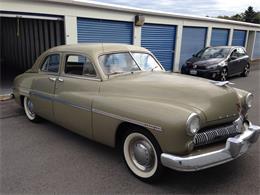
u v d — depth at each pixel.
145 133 3.13
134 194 3.07
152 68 4.49
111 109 3.43
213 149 3.03
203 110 3.05
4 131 5.05
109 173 3.51
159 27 12.62
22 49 13.02
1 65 14.63
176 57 13.95
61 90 4.36
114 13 10.20
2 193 3.09
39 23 10.87
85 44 4.47
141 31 11.71
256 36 21.94
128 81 3.67
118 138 3.60
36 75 5.12
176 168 2.86
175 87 3.34
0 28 15.14
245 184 3.26
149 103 3.16
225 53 11.73
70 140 4.62
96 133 3.78
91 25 9.63
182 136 2.82
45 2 7.93
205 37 15.92
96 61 3.93
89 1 9.32
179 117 2.84
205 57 11.74
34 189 3.17
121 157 3.97
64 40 8.85
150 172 3.23
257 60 22.00
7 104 7.01
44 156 4.01
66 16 8.60
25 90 5.38
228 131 3.28
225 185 3.24
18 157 3.98
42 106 4.91
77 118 4.05
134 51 4.46
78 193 3.09
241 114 3.67
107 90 3.69
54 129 5.16
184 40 14.35
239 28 19.08
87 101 3.80
